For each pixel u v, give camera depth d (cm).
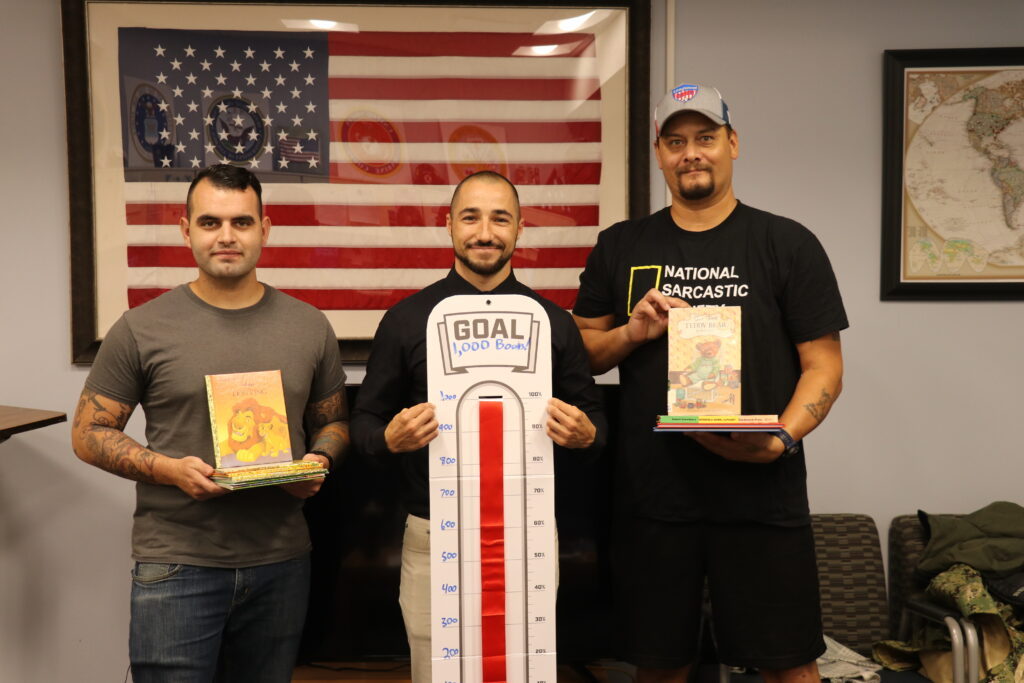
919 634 277
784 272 224
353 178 303
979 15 307
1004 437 313
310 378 219
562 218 307
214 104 299
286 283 303
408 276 306
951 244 307
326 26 300
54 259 302
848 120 309
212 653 207
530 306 202
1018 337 312
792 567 221
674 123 226
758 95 308
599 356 236
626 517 231
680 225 234
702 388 214
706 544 226
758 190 310
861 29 307
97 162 297
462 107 304
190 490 197
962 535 280
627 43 303
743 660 223
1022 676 246
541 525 200
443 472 198
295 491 215
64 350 303
